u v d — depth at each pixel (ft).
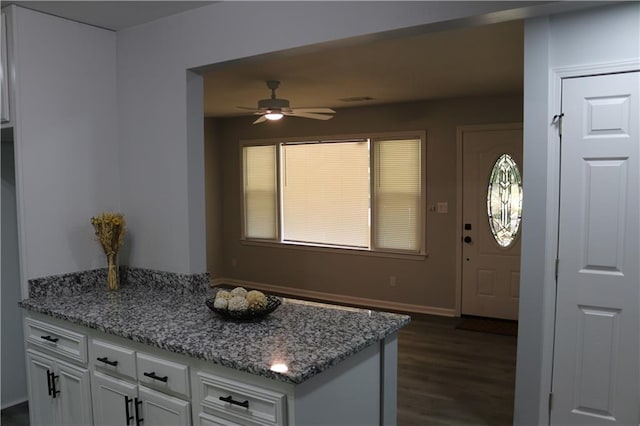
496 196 17.89
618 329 7.75
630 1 7.21
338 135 20.93
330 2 7.63
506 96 17.38
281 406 5.64
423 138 19.01
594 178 7.73
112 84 10.34
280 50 8.14
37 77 9.07
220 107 20.11
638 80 7.34
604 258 7.76
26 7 8.84
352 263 21.08
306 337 6.81
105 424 7.80
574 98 7.77
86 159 9.91
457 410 10.87
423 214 19.21
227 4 8.65
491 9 6.59
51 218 9.38
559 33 7.79
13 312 11.00
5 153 10.77
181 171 9.46
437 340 15.85
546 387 8.28
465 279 18.63
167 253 9.81
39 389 8.95
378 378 7.25
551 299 8.15
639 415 7.70
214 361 6.11
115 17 9.43
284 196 22.91
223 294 7.79
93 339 7.89
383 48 11.24
